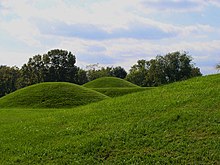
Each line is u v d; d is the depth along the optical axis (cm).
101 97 3666
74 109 2130
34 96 3584
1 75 8775
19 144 1469
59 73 8462
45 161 1246
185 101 1634
